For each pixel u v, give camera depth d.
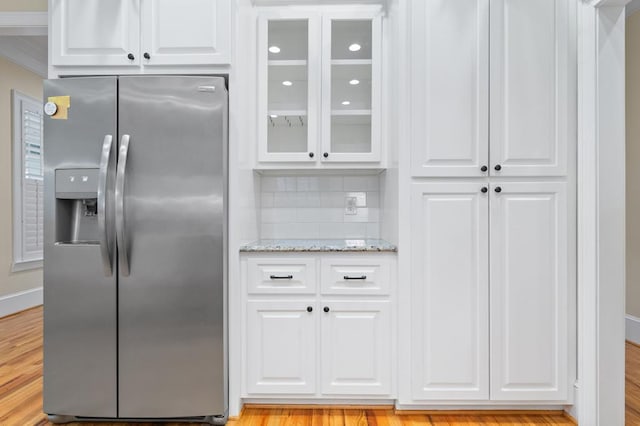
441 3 1.80
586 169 1.75
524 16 1.79
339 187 2.48
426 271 1.80
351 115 2.17
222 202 1.76
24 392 2.07
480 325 1.79
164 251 1.73
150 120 1.72
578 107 1.78
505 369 1.79
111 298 1.73
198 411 1.75
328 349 1.86
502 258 1.79
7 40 3.48
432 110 1.80
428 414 1.85
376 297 1.86
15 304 3.68
